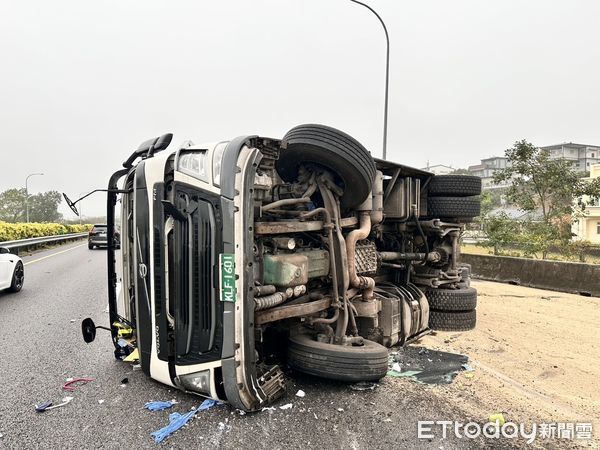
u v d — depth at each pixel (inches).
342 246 172.4
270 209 157.9
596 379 170.2
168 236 144.9
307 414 135.0
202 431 124.0
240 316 126.6
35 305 310.8
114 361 186.9
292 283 148.1
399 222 247.3
